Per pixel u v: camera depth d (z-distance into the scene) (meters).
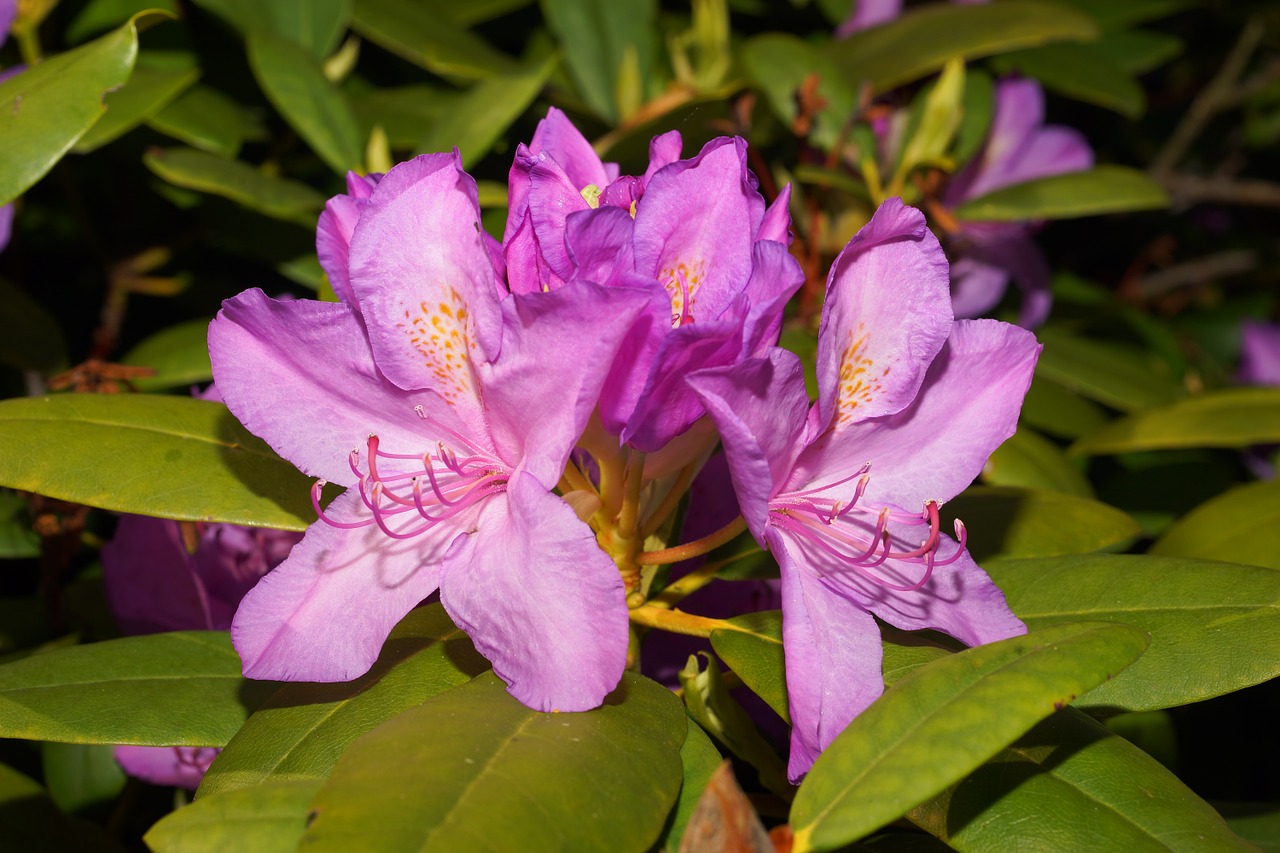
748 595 0.32
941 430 0.27
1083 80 0.50
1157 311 0.66
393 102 0.44
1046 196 0.42
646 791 0.24
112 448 0.29
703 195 0.25
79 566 0.38
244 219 0.39
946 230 0.41
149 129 0.41
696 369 0.24
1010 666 0.24
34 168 0.30
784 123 0.44
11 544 0.35
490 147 0.40
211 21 0.44
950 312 0.26
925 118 0.40
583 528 0.24
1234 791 0.40
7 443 0.28
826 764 0.23
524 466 0.25
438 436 0.27
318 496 0.26
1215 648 0.27
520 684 0.24
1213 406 0.41
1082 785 0.25
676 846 0.24
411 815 0.22
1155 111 0.68
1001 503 0.33
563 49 0.47
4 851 0.30
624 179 0.26
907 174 0.40
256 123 0.42
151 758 0.33
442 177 0.25
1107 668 0.23
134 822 0.35
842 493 0.27
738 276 0.25
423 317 0.26
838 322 0.26
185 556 0.31
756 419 0.24
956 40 0.45
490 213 0.37
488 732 0.24
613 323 0.24
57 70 0.30
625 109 0.43
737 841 0.22
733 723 0.27
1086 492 0.39
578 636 0.24
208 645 0.29
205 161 0.37
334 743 0.26
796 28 0.55
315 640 0.25
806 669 0.24
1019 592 0.29
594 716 0.24
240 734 0.26
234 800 0.23
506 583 0.24
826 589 0.26
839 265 0.26
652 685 0.26
